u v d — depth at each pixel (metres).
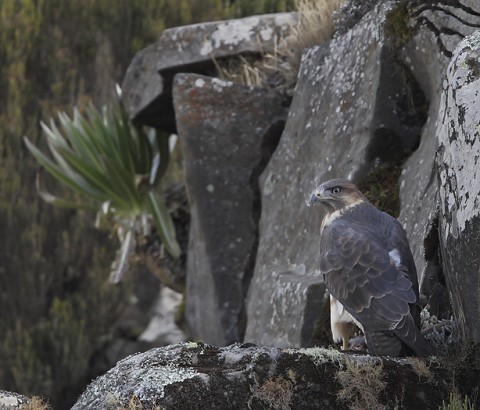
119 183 15.53
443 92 7.62
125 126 15.54
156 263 15.80
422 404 6.58
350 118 10.70
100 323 22.19
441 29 9.40
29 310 21.69
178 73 14.15
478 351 6.78
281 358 6.42
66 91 22.34
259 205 13.03
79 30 22.67
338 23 11.81
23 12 22.34
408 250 7.61
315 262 10.70
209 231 13.09
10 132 21.73
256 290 12.08
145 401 6.14
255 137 13.08
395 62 10.25
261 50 13.70
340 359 6.52
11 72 21.92
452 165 7.20
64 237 21.80
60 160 16.05
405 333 6.96
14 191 21.61
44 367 21.23
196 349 6.50
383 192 10.08
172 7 22.77
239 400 6.25
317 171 11.13
